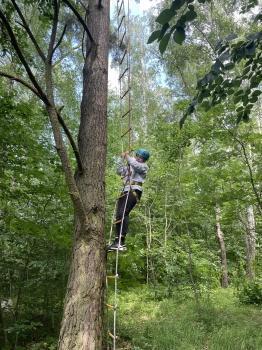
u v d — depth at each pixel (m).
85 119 4.93
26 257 7.65
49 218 7.47
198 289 11.77
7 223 7.02
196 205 11.45
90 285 4.06
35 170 6.86
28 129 7.03
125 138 12.26
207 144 10.30
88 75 5.14
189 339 7.16
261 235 16.97
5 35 6.09
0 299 7.36
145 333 7.61
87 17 5.54
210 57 14.88
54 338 7.10
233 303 11.41
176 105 10.16
